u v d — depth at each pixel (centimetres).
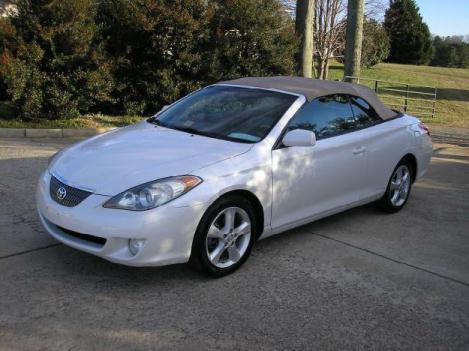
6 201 584
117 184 393
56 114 1117
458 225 602
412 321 379
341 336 354
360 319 378
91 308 371
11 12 1149
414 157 639
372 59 3028
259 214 455
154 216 381
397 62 4203
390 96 2244
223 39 1253
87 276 417
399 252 508
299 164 479
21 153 840
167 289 404
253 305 388
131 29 1194
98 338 335
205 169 413
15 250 457
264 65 1327
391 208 623
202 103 542
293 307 388
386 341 352
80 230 388
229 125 490
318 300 401
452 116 2134
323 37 2231
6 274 412
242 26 1259
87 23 1145
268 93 525
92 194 393
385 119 605
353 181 548
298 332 356
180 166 411
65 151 475
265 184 448
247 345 338
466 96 2628
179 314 369
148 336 341
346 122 551
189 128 500
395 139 601
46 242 477
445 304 408
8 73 1039
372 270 462
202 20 1226
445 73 3400
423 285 439
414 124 648
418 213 641
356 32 1247
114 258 384
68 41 1095
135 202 383
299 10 1373
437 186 787
